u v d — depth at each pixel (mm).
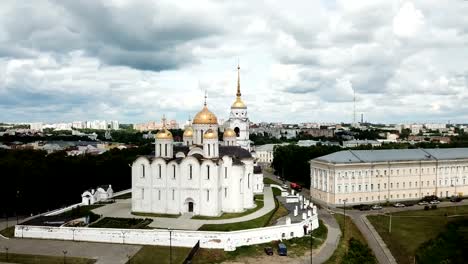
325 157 180875
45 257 99125
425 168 184500
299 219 124312
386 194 177500
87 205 147250
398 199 179875
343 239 118625
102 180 185750
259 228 111188
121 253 102438
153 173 132500
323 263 99375
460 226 131875
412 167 182125
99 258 98625
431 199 180000
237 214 131750
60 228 114438
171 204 131250
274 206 145750
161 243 109438
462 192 191250
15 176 147875
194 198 129500
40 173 152000
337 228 130125
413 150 194375
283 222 120750
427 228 131625
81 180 173500
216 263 98125
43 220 122125
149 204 133000
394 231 128750
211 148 135000
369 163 173875
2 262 95875
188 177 129875
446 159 187000
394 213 153500
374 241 119938
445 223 137500
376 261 104938
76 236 113500
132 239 110812
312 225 124438
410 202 175000
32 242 111500
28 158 182250
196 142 157000
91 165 180750
